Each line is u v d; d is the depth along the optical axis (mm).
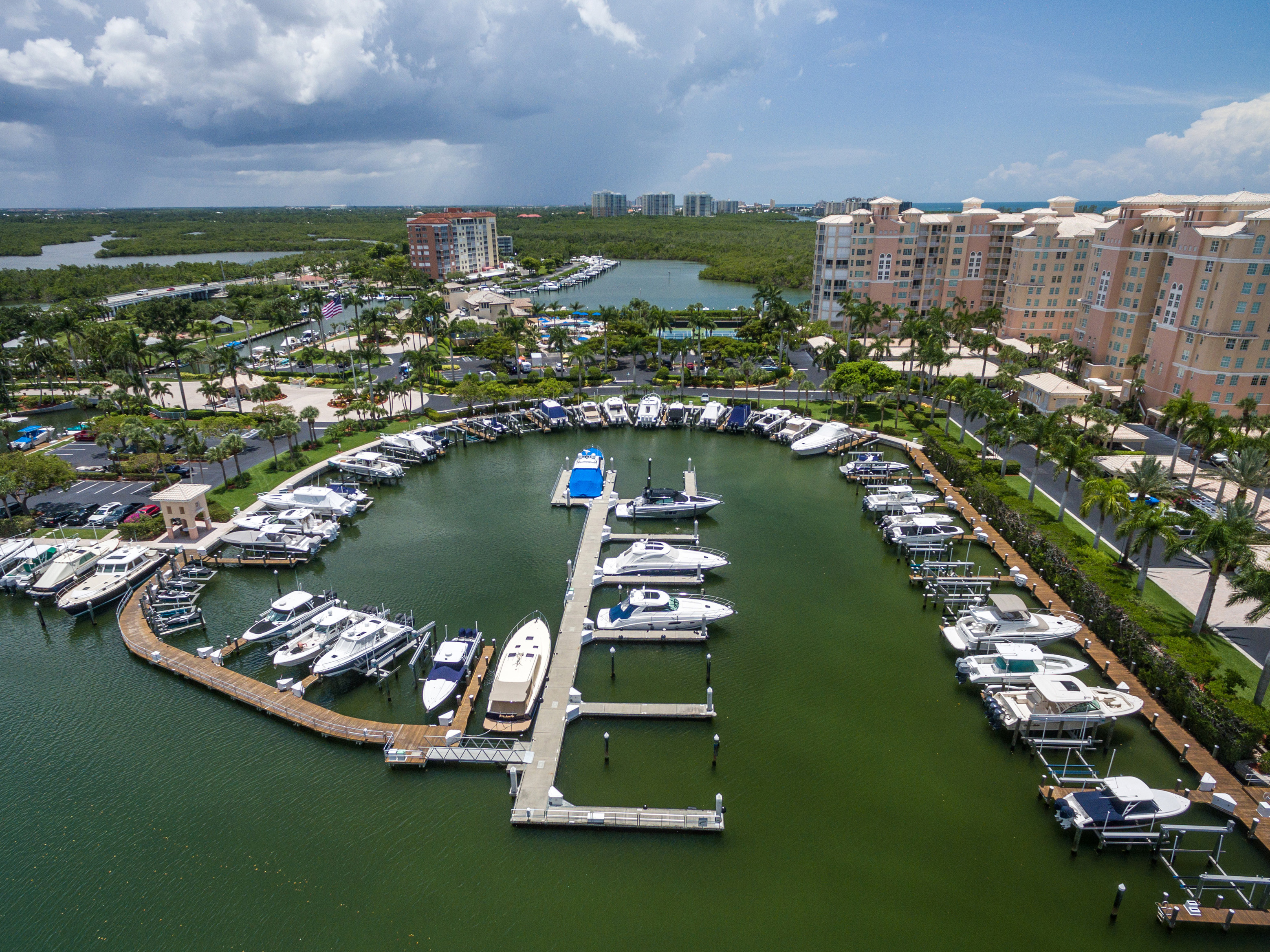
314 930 33188
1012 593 60406
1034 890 35156
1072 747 43531
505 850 37281
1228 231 84875
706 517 76688
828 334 142375
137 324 151750
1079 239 126688
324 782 41562
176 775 42219
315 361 139750
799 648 54125
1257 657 48500
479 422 104625
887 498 76812
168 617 56344
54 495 79125
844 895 34875
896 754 43719
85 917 33875
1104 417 80438
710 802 40062
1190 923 33188
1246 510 50625
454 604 59375
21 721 46844
